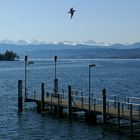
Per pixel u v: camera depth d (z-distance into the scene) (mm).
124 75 170000
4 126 56531
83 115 61750
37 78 154250
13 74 183000
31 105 74438
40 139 49062
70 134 51125
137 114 51031
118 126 51312
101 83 128875
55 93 68500
